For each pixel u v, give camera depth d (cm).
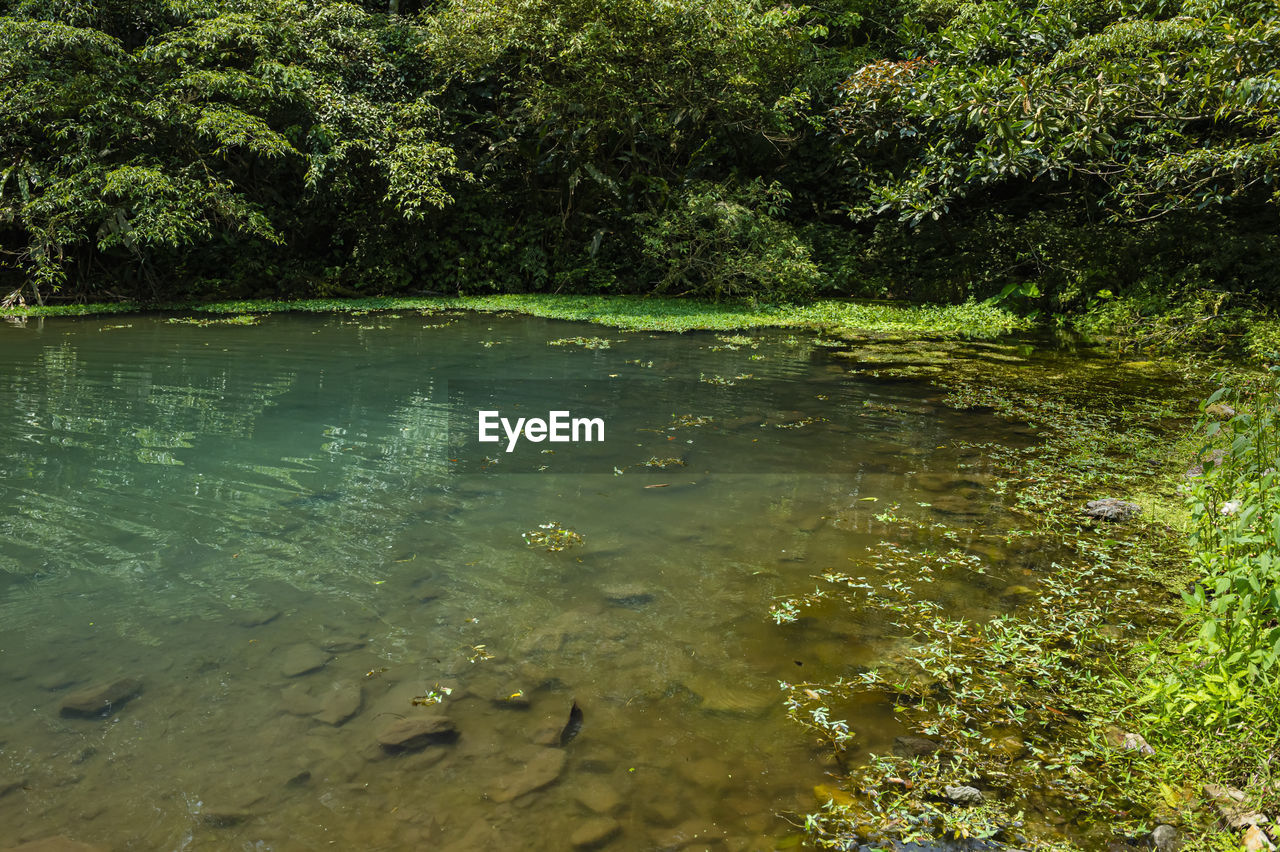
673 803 216
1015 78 649
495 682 274
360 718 251
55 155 1249
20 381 714
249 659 284
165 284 1405
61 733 240
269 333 1044
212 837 200
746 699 266
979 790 222
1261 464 289
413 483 475
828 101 1540
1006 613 325
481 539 395
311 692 265
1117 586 349
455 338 1027
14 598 323
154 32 1345
